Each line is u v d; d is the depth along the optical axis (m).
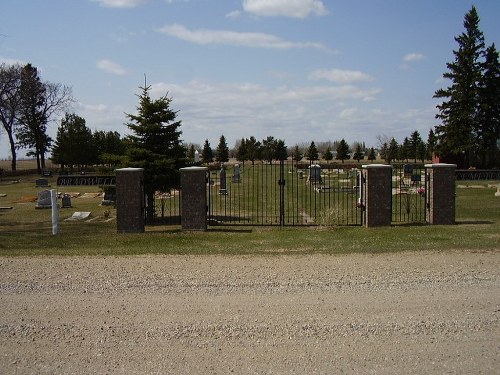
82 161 66.75
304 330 5.86
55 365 5.11
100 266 9.13
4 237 13.63
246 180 43.28
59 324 6.17
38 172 72.56
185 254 10.20
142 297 7.16
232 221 17.88
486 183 35.19
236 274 8.37
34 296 7.30
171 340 5.64
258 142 83.25
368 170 14.84
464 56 49.50
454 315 6.26
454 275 8.09
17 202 29.34
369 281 7.80
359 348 5.37
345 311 6.45
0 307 6.82
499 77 49.47
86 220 19.53
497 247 10.33
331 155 87.44
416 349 5.32
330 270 8.56
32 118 72.44
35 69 73.50
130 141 17.97
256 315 6.36
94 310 6.64
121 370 4.96
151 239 12.66
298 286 7.59
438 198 15.06
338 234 12.98
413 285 7.55
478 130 50.41
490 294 7.07
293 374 4.82
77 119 67.31
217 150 84.38
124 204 14.42
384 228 14.14
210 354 5.28
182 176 14.73
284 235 13.09
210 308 6.64
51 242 12.32
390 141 75.88
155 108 17.91
